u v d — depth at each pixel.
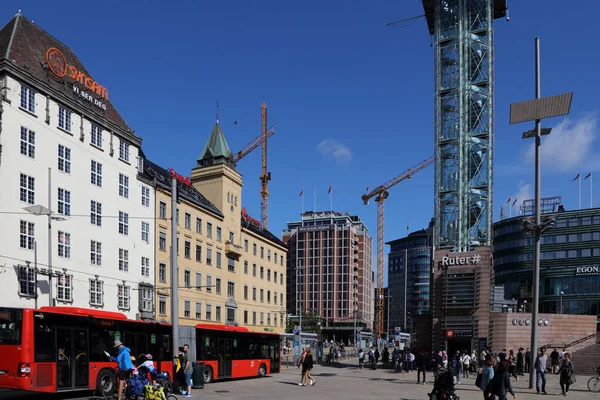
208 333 32.09
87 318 22.59
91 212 41.53
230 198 66.75
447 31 59.12
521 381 34.16
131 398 17.80
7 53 35.91
